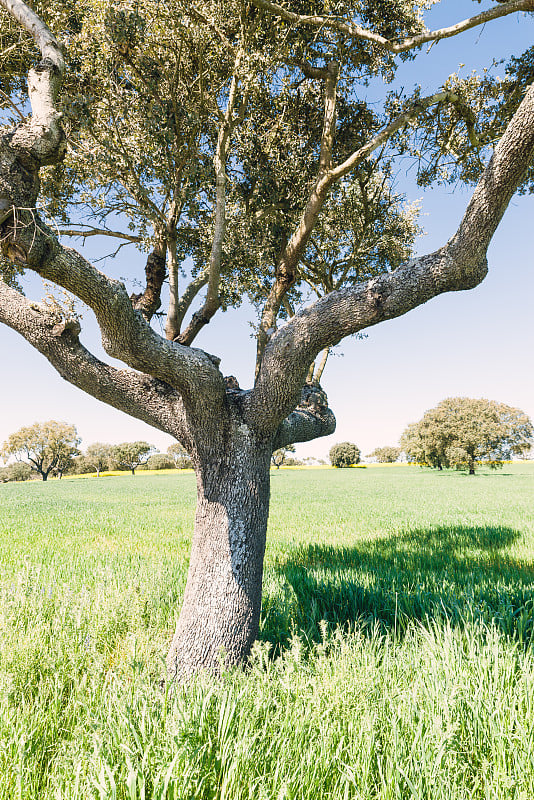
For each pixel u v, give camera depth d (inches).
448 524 519.5
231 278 272.8
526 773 94.5
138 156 188.9
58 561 319.3
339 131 239.3
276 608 206.7
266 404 156.3
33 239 103.3
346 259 287.0
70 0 185.9
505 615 181.0
